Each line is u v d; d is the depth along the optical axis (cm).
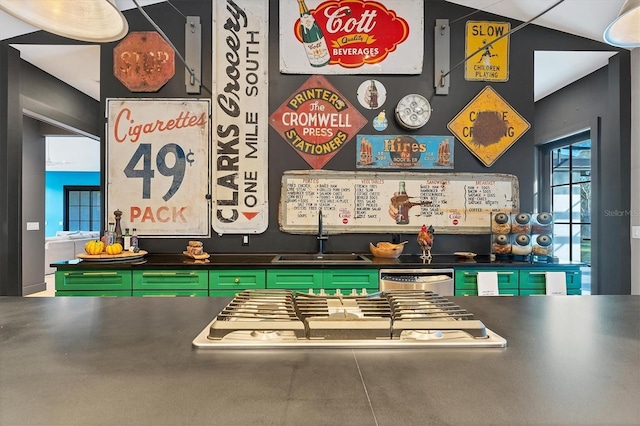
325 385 62
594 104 334
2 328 94
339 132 296
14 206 308
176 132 290
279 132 294
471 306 119
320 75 296
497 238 266
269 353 77
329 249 293
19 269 311
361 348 80
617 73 298
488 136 298
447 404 56
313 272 238
